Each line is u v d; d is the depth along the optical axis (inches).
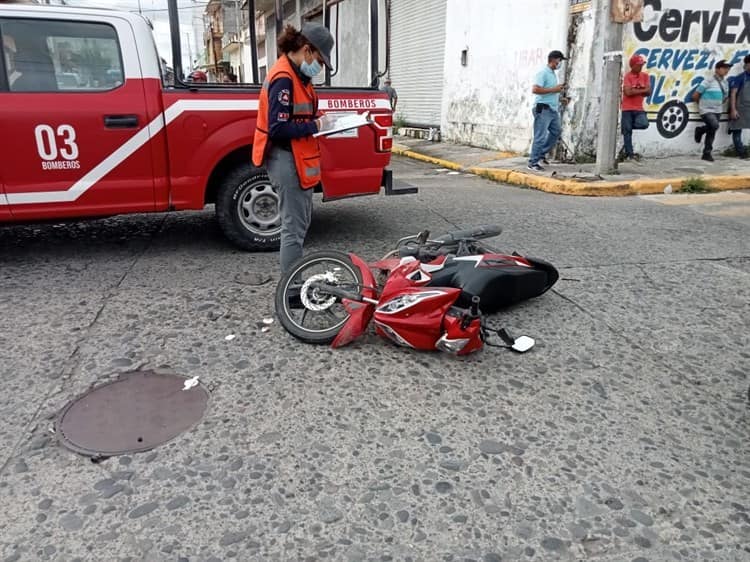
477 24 558.9
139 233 262.7
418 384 136.5
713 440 117.7
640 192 364.8
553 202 335.9
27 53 191.3
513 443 115.9
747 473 108.3
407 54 718.5
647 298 188.1
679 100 453.4
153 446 114.2
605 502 100.7
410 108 729.6
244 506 99.3
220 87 215.5
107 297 185.8
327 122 159.9
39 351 150.9
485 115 562.3
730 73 455.2
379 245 241.3
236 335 160.2
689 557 89.7
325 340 152.7
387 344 155.5
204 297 185.9
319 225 275.3
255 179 222.4
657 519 97.0
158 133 206.1
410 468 108.7
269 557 89.2
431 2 647.8
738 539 93.2
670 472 108.2
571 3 432.1
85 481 104.9
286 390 133.6
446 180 429.7
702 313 177.2
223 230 225.6
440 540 92.6
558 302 184.4
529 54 484.1
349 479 105.7
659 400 131.4
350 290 153.3
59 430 119.0
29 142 192.4
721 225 279.1
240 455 111.9
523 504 100.0
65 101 194.5
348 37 816.3
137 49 202.2
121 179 205.5
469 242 180.9
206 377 139.0
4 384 135.6
